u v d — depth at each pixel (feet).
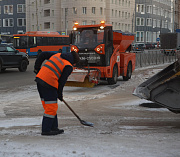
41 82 15.46
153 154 11.46
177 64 18.20
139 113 24.38
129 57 49.57
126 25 242.78
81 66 41.75
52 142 13.41
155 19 277.03
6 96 33.60
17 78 52.49
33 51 122.52
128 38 48.49
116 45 45.21
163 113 24.41
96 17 208.44
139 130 17.79
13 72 63.87
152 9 270.67
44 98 15.75
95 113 24.27
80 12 207.10
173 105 18.40
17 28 249.96
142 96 18.72
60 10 218.59
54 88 15.67
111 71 42.52
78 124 19.94
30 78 52.70
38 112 24.63
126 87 40.24
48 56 16.43
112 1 222.07
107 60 41.52
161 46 134.31
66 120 21.33
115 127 18.85
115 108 26.48
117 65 45.19
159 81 18.52
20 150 11.80
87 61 41.68
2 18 253.65
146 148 12.44
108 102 29.48
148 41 268.82
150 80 19.20
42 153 11.30
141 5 258.37
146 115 23.61
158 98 18.58
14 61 63.05
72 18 208.74
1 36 158.81
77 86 37.91
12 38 122.42
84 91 37.65
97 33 41.34
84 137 15.06
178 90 18.26
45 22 227.61
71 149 11.97
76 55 16.17
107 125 19.62
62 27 216.33
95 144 13.05
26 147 12.31
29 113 24.17
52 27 223.51
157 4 278.05
